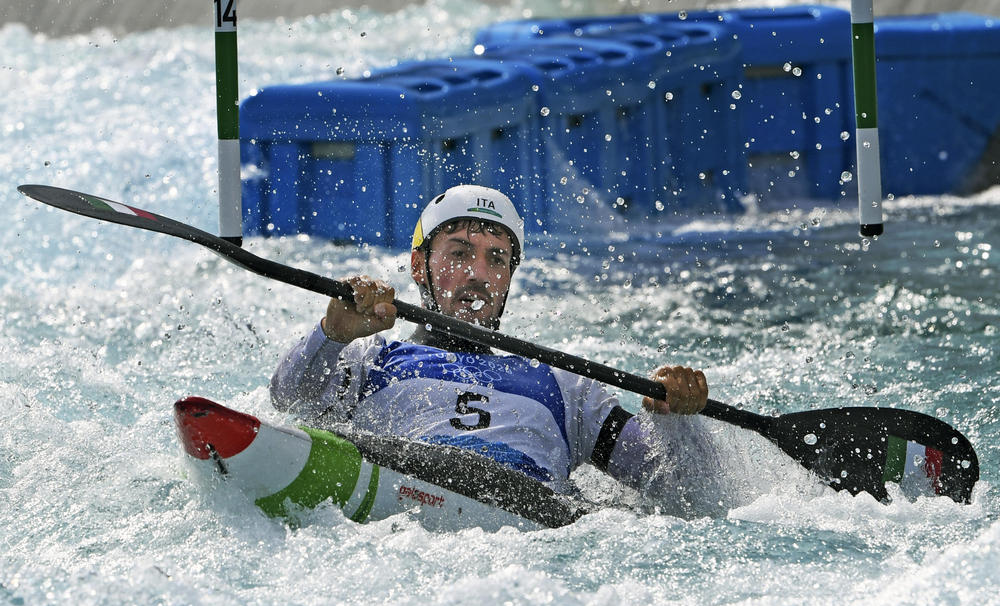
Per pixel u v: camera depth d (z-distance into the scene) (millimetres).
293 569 8586
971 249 24281
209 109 29000
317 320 18234
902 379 15344
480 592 8016
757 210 29906
